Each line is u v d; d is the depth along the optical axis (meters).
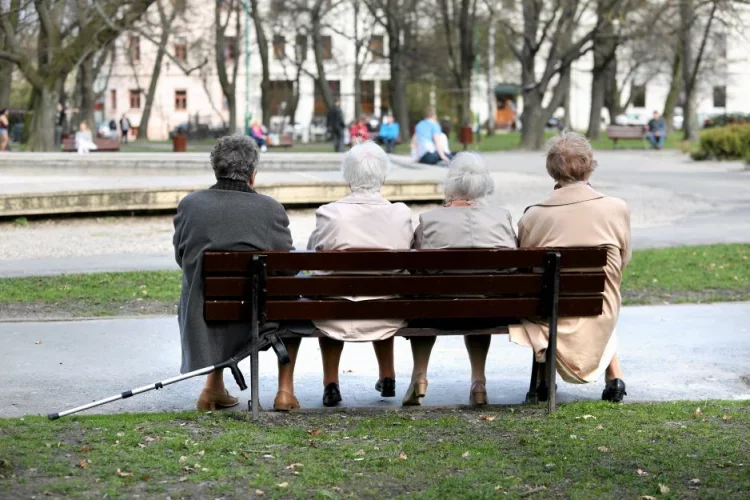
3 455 5.95
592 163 7.73
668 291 13.22
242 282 6.98
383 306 7.11
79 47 42.53
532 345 7.29
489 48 75.12
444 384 8.66
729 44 78.00
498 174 36.47
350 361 9.55
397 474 5.73
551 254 7.12
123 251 17.38
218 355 7.15
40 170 31.84
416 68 74.62
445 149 29.56
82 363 9.39
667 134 74.94
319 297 7.15
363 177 7.58
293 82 87.44
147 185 22.92
